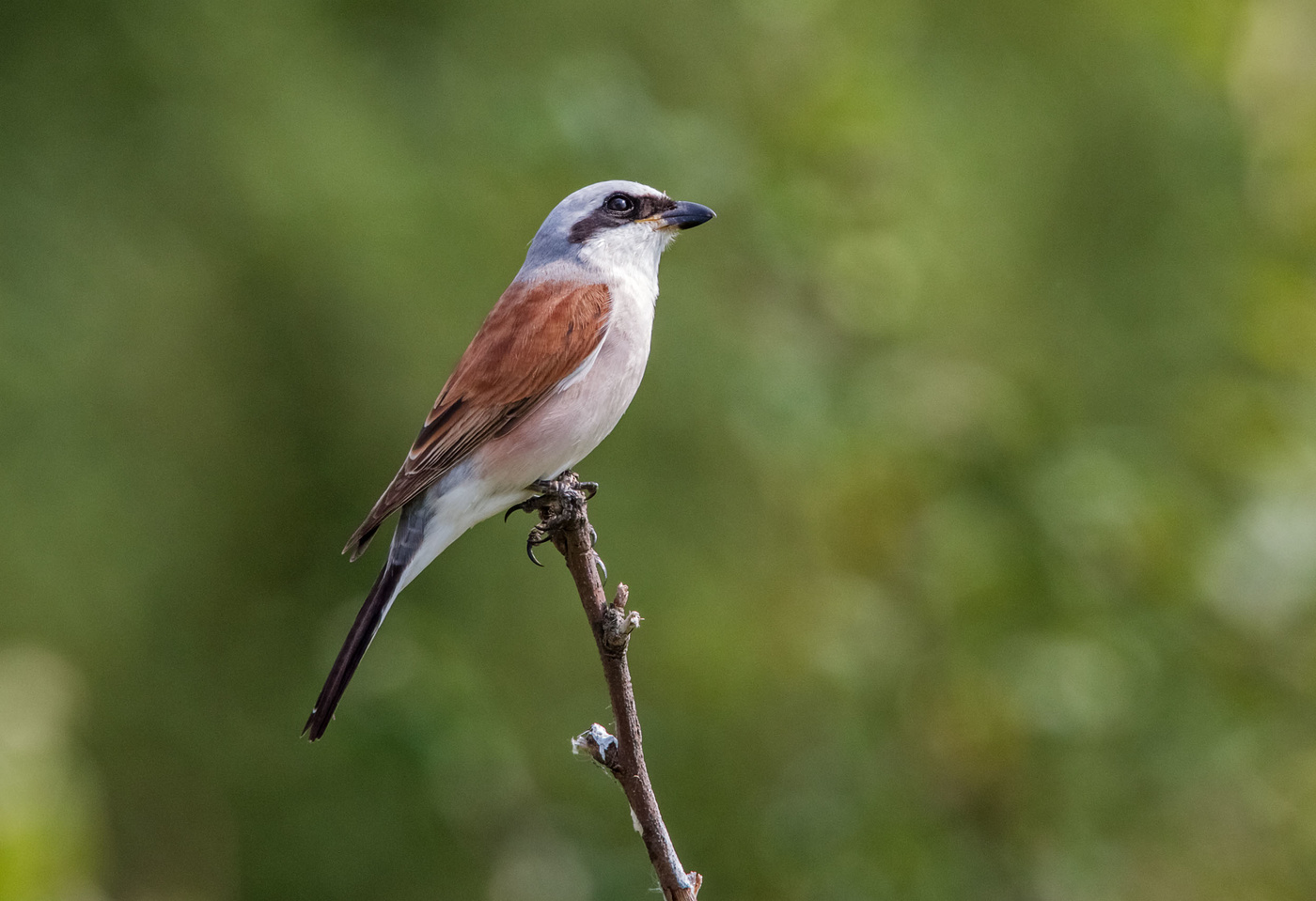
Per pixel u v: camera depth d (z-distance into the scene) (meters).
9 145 10.34
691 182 11.61
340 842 11.22
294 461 11.04
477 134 11.55
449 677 10.48
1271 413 12.50
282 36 11.03
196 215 10.73
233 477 11.03
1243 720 11.70
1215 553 12.01
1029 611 12.07
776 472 12.19
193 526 10.91
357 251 10.70
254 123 10.73
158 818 11.12
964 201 13.35
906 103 12.99
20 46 10.59
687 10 12.68
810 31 12.82
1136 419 13.57
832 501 12.64
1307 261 13.45
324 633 10.88
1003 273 13.48
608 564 11.28
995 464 12.30
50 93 10.59
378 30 11.70
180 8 10.77
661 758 11.53
